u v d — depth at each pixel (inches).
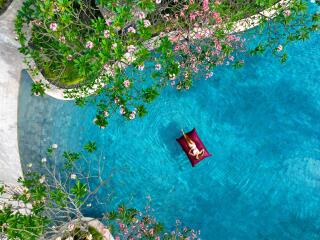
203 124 360.8
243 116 362.0
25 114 339.9
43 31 274.1
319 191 360.8
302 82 359.3
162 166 360.2
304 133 360.5
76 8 277.1
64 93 295.7
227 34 283.0
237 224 362.3
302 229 361.7
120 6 206.1
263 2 246.5
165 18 287.4
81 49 274.5
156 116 356.2
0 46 285.4
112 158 356.8
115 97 247.3
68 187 347.6
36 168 341.7
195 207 361.7
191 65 313.9
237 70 354.9
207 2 250.4
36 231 223.9
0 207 259.8
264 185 362.6
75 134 350.9
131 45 215.9
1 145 319.0
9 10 264.2
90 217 326.0
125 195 356.5
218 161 362.3
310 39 350.9
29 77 328.8
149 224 341.1
